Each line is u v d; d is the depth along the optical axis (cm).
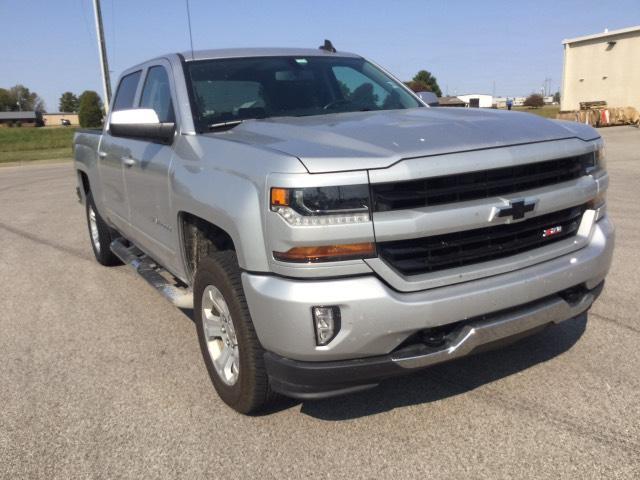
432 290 274
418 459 283
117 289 577
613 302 470
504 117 339
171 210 372
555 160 305
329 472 277
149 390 364
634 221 770
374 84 463
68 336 460
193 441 307
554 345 394
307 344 264
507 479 265
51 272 649
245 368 302
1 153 3300
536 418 310
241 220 280
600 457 276
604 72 3844
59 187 1478
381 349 269
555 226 314
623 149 1889
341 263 261
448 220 270
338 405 334
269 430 314
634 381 343
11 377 390
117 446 305
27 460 296
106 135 548
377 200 262
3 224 963
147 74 475
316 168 260
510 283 285
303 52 468
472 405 327
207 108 389
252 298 279
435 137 288
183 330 463
